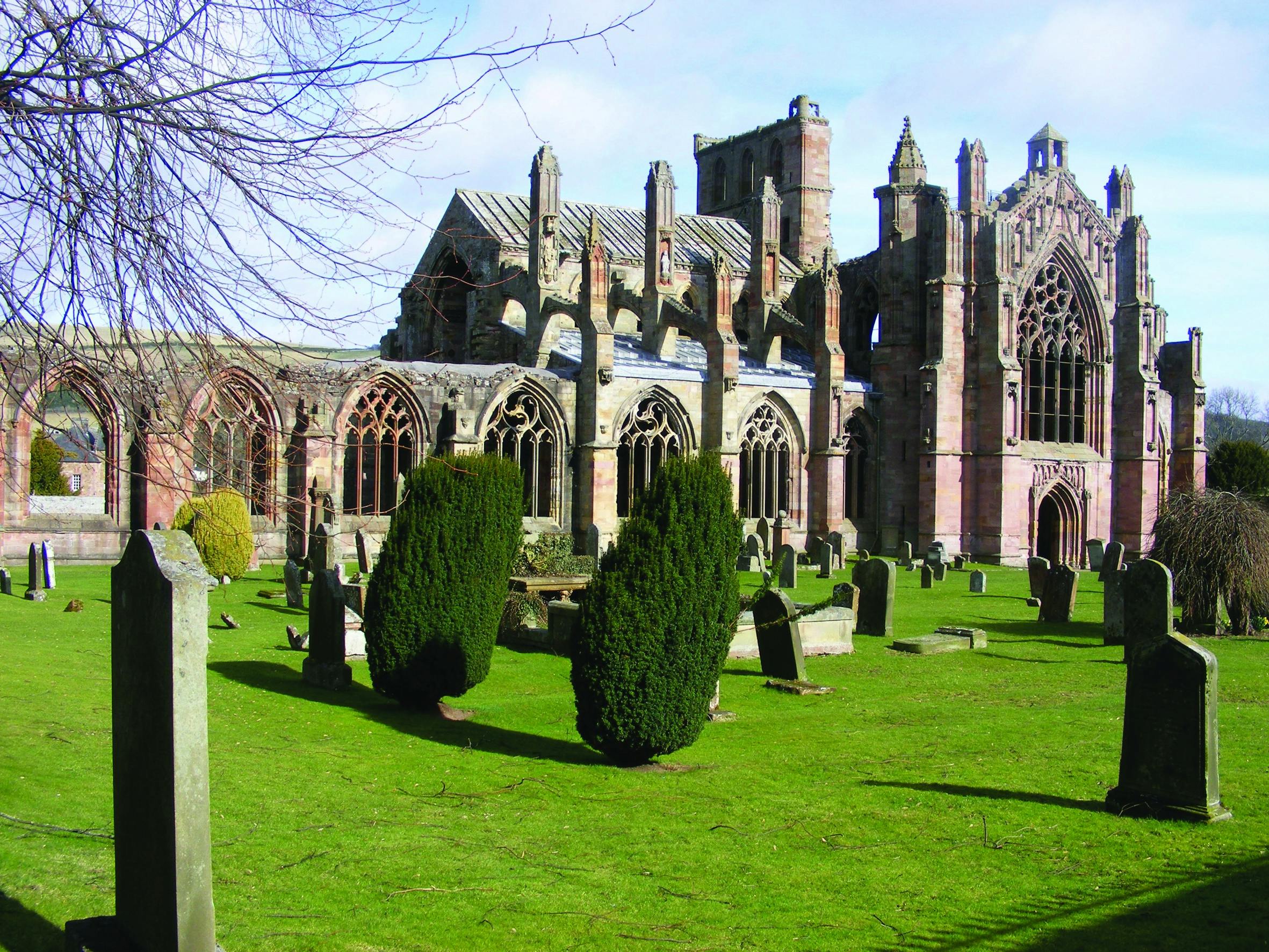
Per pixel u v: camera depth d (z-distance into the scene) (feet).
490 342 234.38
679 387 219.82
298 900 41.37
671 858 47.57
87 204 34.65
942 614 137.69
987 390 234.99
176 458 42.63
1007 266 235.20
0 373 36.32
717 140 321.11
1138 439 250.37
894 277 244.63
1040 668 98.48
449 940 38.50
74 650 89.66
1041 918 41.24
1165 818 52.85
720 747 68.08
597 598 62.49
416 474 77.87
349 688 83.51
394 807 53.83
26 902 38.93
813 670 96.43
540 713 77.97
